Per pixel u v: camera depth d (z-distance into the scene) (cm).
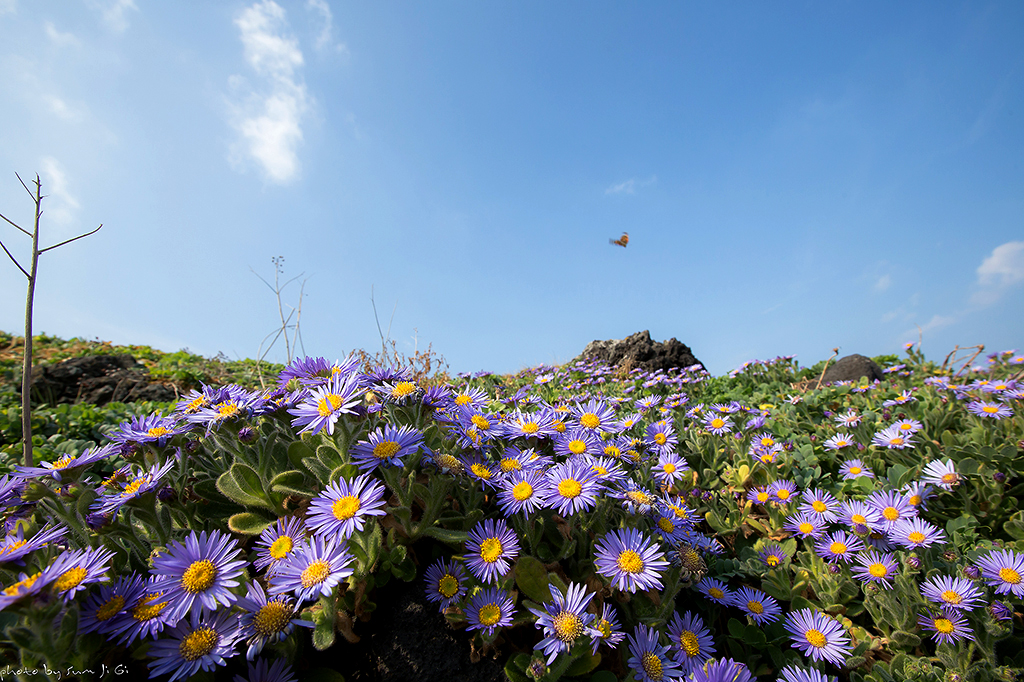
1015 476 43
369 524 25
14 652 21
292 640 22
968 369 85
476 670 24
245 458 28
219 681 23
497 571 26
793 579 38
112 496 27
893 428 52
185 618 22
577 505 27
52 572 19
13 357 133
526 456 32
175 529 28
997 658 31
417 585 26
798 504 43
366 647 24
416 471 30
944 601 31
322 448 27
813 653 30
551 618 23
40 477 27
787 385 98
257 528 27
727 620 34
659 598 29
